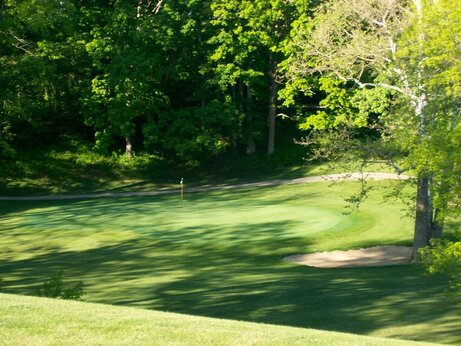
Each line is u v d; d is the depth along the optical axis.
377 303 19.39
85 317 9.69
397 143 24.30
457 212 16.28
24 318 9.38
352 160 28.23
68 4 34.81
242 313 18.53
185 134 54.16
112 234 32.19
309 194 43.03
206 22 54.72
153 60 51.47
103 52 52.06
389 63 30.14
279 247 29.19
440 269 17.25
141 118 59.22
